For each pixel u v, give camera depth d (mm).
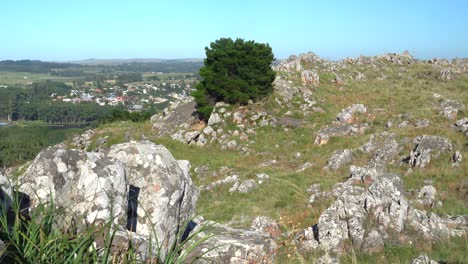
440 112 35469
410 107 39312
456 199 18469
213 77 39344
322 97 42438
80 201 5012
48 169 5008
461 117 33906
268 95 40344
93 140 40344
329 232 12852
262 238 6961
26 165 24844
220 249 6109
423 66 57906
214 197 23391
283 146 33500
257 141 35000
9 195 4387
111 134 40625
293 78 45531
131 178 6070
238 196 22875
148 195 5957
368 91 45469
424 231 13008
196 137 36906
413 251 11977
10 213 4270
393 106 39938
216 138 36219
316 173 26234
